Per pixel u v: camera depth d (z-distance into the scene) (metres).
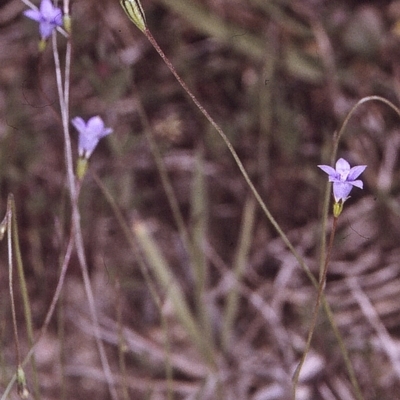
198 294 0.81
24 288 0.70
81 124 0.70
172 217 0.87
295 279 0.84
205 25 0.87
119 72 0.86
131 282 0.84
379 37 0.88
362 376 0.81
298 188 0.86
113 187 0.85
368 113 0.87
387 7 0.88
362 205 0.85
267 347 0.83
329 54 0.87
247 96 0.87
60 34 0.85
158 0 0.88
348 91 0.88
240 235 0.86
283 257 0.85
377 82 0.88
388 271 0.84
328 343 0.81
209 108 0.88
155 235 0.86
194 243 0.82
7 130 0.86
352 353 0.81
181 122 0.88
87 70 0.86
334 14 0.88
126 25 0.87
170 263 0.86
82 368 0.83
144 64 0.88
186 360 0.82
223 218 0.86
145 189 0.87
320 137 0.87
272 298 0.84
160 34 0.89
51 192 0.86
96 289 0.85
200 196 0.83
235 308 0.81
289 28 0.88
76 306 0.84
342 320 0.83
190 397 0.81
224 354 0.82
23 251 0.85
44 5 0.70
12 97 0.87
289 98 0.88
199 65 0.89
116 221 0.85
